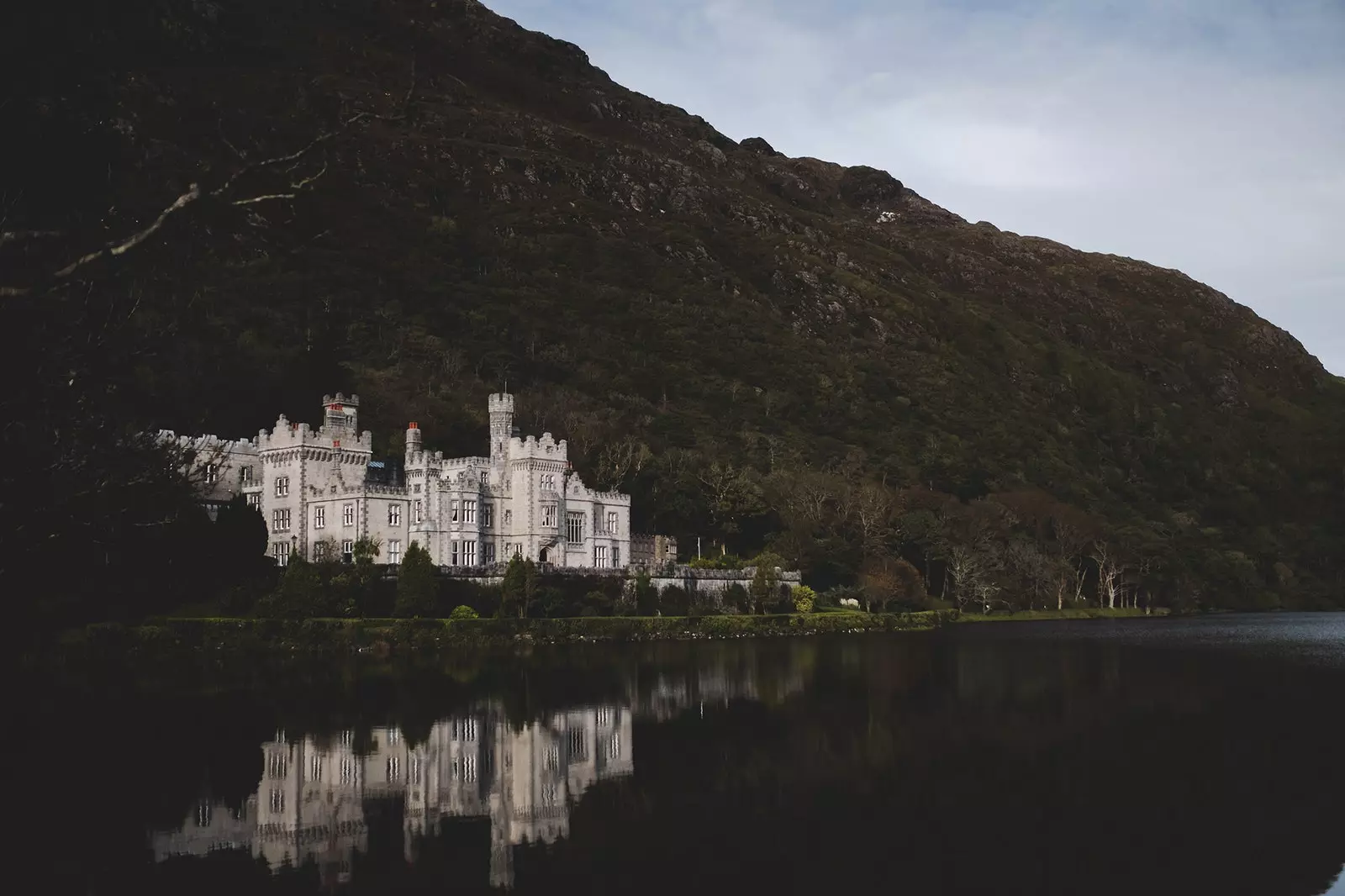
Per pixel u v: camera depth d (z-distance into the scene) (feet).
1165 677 365.61
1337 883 160.15
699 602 520.01
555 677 343.26
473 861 168.14
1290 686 346.33
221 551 397.60
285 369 650.84
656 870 165.37
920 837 181.88
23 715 270.05
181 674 331.77
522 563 441.27
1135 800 204.03
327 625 385.09
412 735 253.03
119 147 202.18
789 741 253.03
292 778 213.87
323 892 153.58
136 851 171.12
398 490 470.39
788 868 166.09
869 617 555.69
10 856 166.30
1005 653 440.86
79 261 70.85
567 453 609.01
